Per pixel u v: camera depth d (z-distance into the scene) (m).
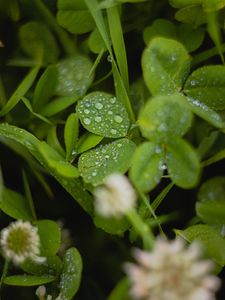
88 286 0.26
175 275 0.17
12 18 0.28
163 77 0.22
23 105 0.26
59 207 0.27
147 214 0.23
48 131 0.25
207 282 0.18
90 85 0.26
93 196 0.23
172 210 0.26
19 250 0.22
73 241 0.26
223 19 0.25
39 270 0.22
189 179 0.20
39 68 0.27
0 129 0.23
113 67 0.24
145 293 0.17
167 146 0.21
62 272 0.22
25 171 0.26
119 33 0.24
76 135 0.23
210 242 0.22
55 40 0.27
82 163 0.22
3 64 0.27
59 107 0.25
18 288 0.25
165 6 0.27
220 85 0.23
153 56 0.22
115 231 0.22
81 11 0.25
